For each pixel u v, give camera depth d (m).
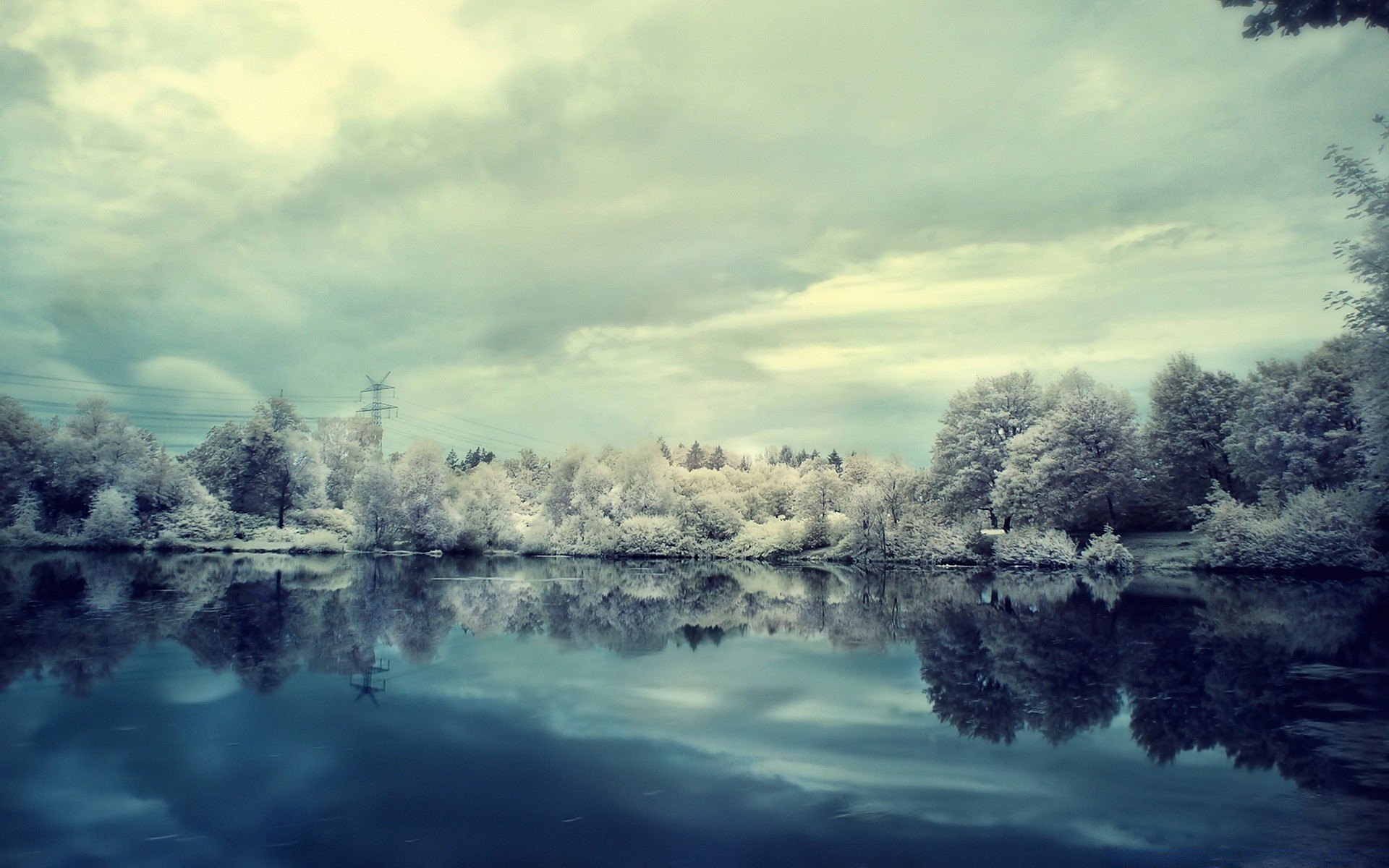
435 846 8.31
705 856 8.05
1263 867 7.66
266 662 17.70
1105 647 19.16
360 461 94.69
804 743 11.75
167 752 11.34
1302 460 41.62
